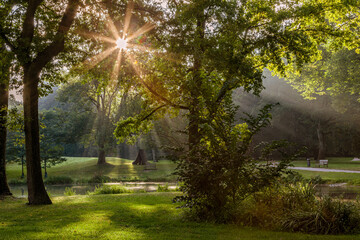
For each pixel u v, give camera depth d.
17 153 44.75
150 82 19.31
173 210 11.30
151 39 17.14
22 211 12.38
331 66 31.67
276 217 8.35
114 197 17.03
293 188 9.61
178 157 9.69
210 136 9.62
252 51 17.56
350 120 46.22
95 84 50.53
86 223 8.98
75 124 56.00
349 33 19.61
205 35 16.52
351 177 26.66
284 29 17.48
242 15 16.80
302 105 53.12
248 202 9.26
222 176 8.79
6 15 15.16
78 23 16.36
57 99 53.97
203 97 10.70
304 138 57.44
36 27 16.56
